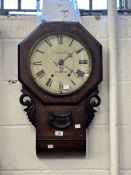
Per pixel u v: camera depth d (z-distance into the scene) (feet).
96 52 4.65
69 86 4.64
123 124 4.86
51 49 4.66
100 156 4.84
